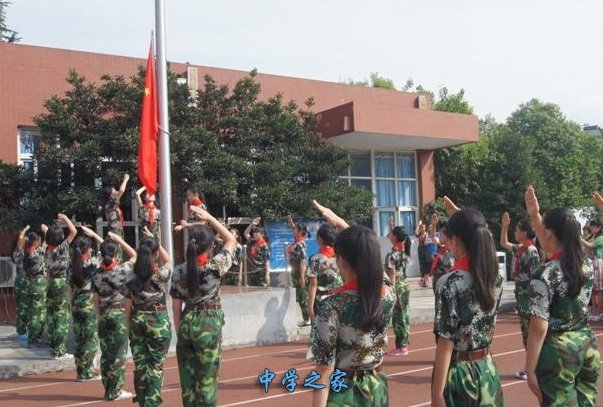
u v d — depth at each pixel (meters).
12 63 15.90
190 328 5.29
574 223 3.99
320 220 16.53
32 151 16.20
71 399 7.23
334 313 3.30
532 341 3.89
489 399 3.41
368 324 3.24
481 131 32.84
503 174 23.11
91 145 13.67
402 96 22.62
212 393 5.34
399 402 6.60
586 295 4.07
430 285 17.17
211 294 5.39
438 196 24.66
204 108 15.83
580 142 31.12
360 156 20.94
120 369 7.07
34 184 13.96
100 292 7.00
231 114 16.17
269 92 19.67
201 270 5.34
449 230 3.55
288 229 16.88
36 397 7.40
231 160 14.82
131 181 13.95
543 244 4.14
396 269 9.14
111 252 6.97
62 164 13.77
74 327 8.23
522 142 23.36
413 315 12.87
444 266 8.60
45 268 10.36
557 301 3.97
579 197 28.52
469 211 3.52
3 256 15.37
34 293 10.30
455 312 3.37
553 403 4.00
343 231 3.40
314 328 3.34
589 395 4.15
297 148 16.61
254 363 9.08
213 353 5.32
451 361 3.46
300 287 11.51
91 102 14.46
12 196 14.08
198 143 14.44
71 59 16.70
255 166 15.51
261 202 15.20
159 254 6.15
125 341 7.10
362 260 3.27
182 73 17.41
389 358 9.09
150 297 5.99
